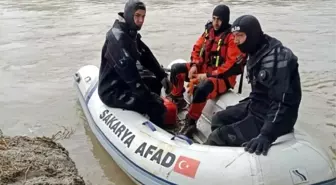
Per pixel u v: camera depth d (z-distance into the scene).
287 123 3.52
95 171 4.50
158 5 13.32
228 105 4.67
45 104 6.08
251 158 3.46
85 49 8.62
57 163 4.32
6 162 4.16
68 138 5.15
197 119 4.70
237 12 12.13
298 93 3.56
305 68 7.40
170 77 5.26
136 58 4.57
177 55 8.10
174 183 3.66
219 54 4.81
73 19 11.38
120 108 4.70
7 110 5.87
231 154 3.56
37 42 9.17
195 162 3.62
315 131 5.21
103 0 14.17
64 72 7.33
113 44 4.44
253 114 3.86
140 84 4.50
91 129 5.20
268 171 3.39
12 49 8.66
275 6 13.06
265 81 3.52
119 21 4.51
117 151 4.32
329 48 8.58
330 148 4.78
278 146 3.54
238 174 3.42
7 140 4.71
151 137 4.11
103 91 4.77
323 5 13.18
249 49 3.62
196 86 4.71
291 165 3.43
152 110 4.73
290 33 9.77
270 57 3.52
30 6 13.30
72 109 5.92
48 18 11.54
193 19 11.23
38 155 4.40
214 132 4.02
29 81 6.94
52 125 5.46
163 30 10.02
